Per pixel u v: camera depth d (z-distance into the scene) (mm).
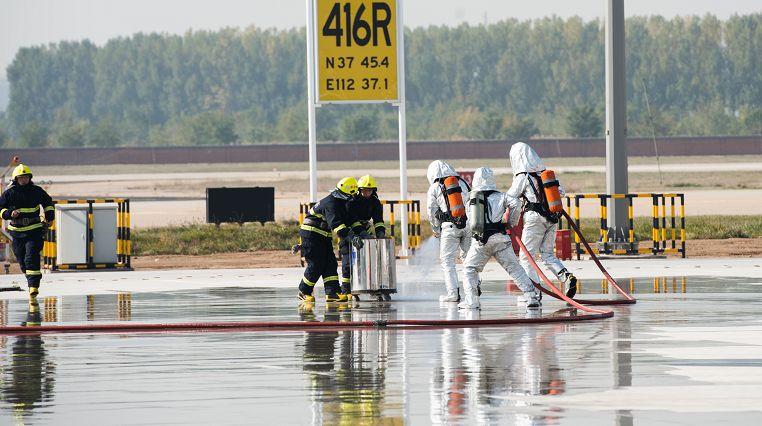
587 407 24266
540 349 32500
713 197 152875
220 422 23266
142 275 61000
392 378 28141
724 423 22688
